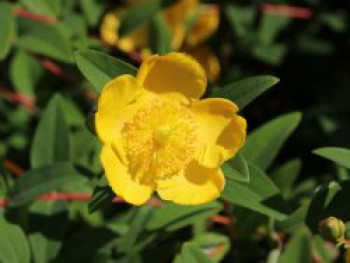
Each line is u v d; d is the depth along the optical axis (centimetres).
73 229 37
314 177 44
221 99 29
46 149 36
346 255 29
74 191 37
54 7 41
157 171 30
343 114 47
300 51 48
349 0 48
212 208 34
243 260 35
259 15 47
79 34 42
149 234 34
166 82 30
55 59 41
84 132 39
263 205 31
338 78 49
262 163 34
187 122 30
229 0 46
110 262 35
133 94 29
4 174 36
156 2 41
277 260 34
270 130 34
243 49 47
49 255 34
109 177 29
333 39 49
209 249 35
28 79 43
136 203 30
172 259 36
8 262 32
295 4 47
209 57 47
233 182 31
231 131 30
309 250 30
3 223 33
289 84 50
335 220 29
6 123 44
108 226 35
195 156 30
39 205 34
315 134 46
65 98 42
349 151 30
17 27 40
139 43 43
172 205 34
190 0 45
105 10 44
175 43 45
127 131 30
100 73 29
